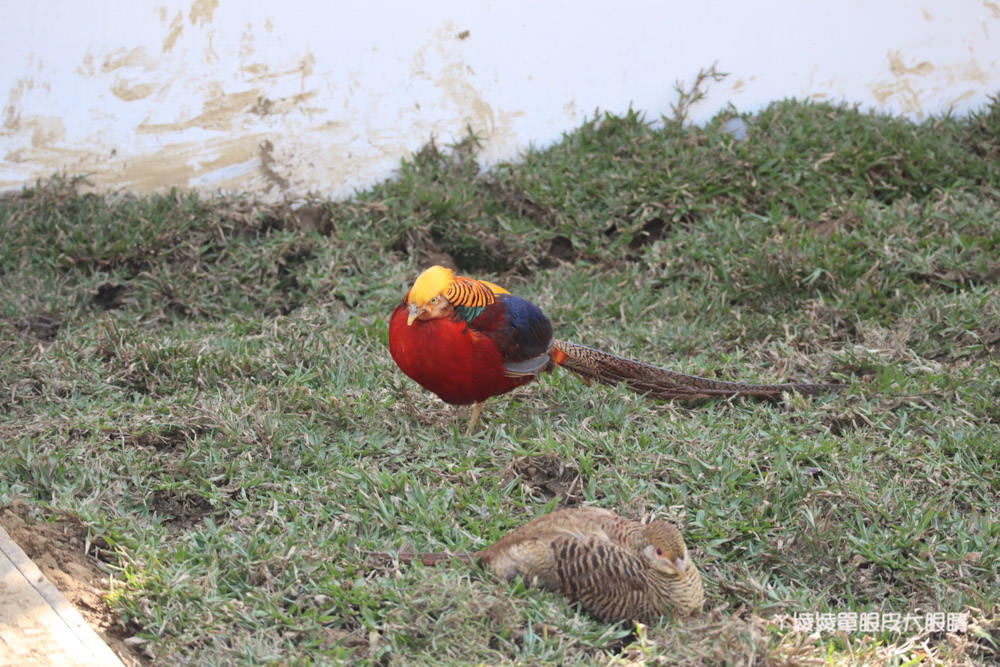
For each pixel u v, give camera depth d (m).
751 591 6.45
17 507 6.94
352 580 6.44
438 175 12.91
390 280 11.34
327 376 9.37
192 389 9.10
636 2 13.10
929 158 12.64
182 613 6.10
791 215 12.24
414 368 7.93
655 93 13.47
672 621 5.96
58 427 8.21
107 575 6.52
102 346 9.79
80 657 5.40
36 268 11.46
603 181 12.71
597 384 9.06
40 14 11.91
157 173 12.45
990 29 13.57
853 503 7.35
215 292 11.37
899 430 8.34
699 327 10.53
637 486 7.48
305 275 11.55
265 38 12.38
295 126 12.66
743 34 13.38
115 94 12.21
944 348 9.72
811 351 10.01
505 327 7.86
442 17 12.73
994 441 8.06
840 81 13.68
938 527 7.15
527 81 13.15
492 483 7.59
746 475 7.62
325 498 7.36
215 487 7.47
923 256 10.96
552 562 6.09
